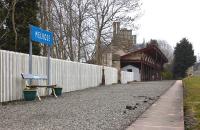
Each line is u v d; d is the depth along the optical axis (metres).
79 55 41.00
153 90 27.86
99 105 15.67
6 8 24.45
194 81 44.84
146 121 10.89
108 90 27.44
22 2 25.02
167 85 38.09
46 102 16.78
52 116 12.02
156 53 72.31
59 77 23.25
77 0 40.78
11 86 16.53
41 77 18.61
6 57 16.09
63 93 23.44
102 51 48.16
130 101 17.77
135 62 62.88
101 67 36.00
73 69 26.30
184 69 95.94
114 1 46.34
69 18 39.47
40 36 19.25
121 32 49.00
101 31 46.25
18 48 24.47
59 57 38.25
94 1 44.00
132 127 9.77
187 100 19.22
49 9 32.28
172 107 15.01
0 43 24.38
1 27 24.28
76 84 27.12
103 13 45.88
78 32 41.03
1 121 10.90
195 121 11.91
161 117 11.80
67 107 14.75
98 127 9.91
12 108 14.20
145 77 67.44
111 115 12.40
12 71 16.61
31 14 25.45
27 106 14.97
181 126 9.98
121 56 62.66
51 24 34.31
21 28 24.94
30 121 10.89
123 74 46.53
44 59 20.44
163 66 96.50
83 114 12.59
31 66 18.34
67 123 10.52
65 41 39.72
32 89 17.47
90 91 25.97
